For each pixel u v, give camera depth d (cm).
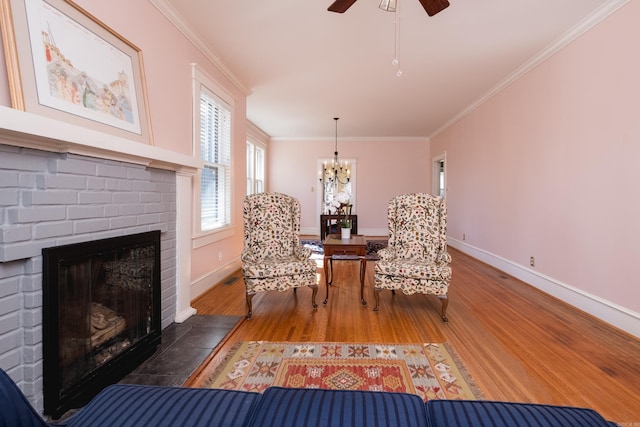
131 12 211
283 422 79
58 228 137
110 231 169
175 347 202
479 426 79
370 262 490
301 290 343
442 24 277
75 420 80
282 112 562
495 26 279
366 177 785
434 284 259
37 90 133
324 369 183
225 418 82
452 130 610
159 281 206
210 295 319
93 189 157
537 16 262
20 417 68
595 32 260
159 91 243
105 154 161
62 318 137
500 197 424
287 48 323
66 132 132
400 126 667
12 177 121
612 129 244
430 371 181
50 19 142
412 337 226
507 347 209
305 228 792
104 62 175
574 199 285
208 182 346
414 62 353
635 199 225
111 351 166
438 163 733
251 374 177
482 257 483
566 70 295
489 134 455
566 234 296
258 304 296
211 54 328
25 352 127
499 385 167
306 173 789
